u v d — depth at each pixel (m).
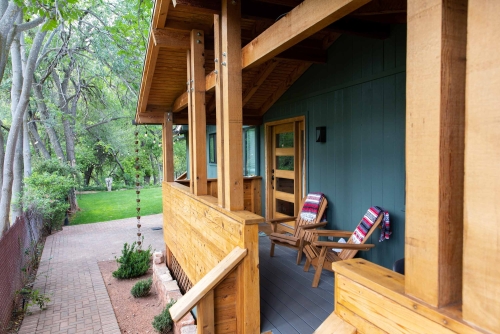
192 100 3.78
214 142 8.59
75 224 10.94
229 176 2.76
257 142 6.36
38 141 12.79
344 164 4.08
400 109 3.29
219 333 2.49
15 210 7.59
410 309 1.09
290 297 3.07
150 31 3.94
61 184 9.88
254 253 2.47
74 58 12.70
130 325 4.36
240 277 2.48
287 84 5.16
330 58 4.25
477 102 0.89
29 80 6.56
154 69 4.67
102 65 12.87
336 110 4.20
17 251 5.38
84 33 11.90
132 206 14.31
